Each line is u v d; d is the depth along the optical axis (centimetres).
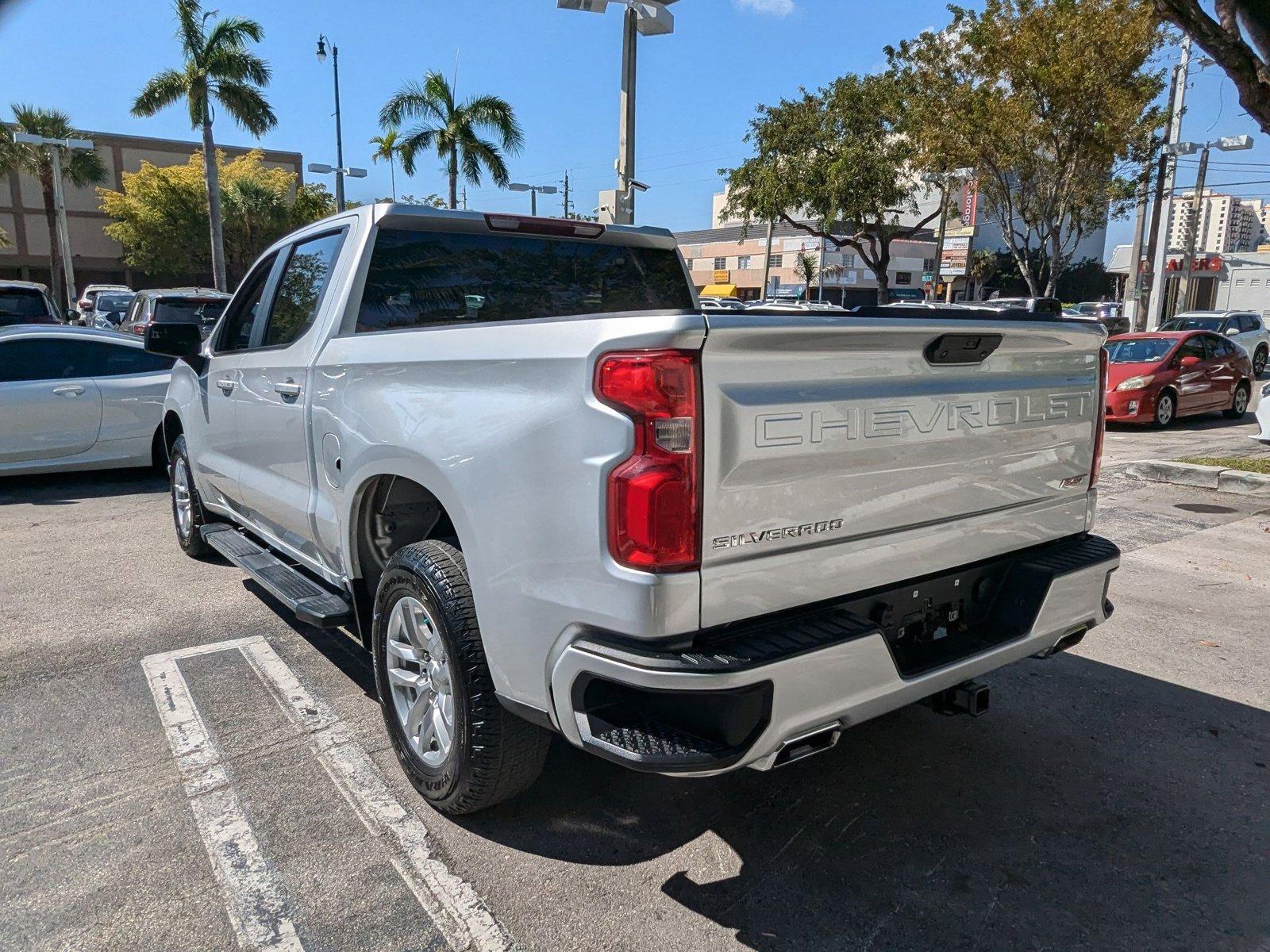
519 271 414
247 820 310
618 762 230
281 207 4716
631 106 1145
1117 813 321
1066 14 1855
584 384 231
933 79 2094
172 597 545
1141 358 1380
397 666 327
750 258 6794
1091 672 447
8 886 274
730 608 233
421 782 314
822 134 2648
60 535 700
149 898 269
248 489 458
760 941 254
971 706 296
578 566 235
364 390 327
